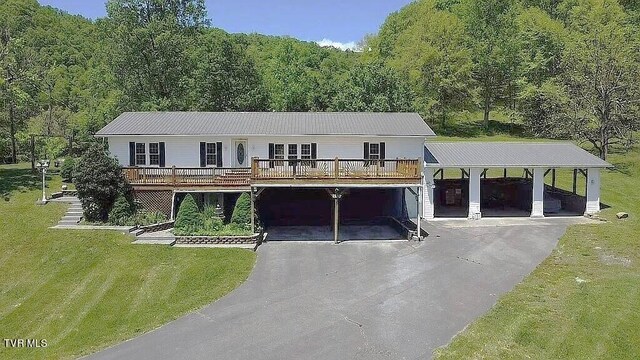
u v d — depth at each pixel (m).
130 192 23.31
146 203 23.53
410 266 18.25
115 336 12.88
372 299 15.10
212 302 15.02
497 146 28.30
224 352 11.84
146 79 40.25
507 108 54.34
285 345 12.16
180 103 40.56
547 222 24.94
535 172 25.92
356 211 26.69
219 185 23.64
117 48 38.38
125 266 17.89
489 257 19.23
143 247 19.56
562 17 56.16
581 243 20.88
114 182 22.36
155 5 40.53
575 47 41.03
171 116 27.25
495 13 55.00
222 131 24.30
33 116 41.28
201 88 42.53
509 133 49.44
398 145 25.02
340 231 24.06
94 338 12.82
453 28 49.22
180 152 24.86
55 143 37.53
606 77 36.34
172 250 19.58
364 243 21.59
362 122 26.30
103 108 39.75
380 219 26.53
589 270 17.52
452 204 29.66
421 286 16.19
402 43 56.38
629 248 20.02
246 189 23.62
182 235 20.81
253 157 22.56
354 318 13.73
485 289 15.86
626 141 38.66
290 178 21.52
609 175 34.69
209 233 21.09
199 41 45.28
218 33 49.66
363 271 17.72
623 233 22.23
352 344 12.17
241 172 23.80
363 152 24.97
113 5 38.72
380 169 21.73
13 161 36.94
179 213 21.98
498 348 11.84
